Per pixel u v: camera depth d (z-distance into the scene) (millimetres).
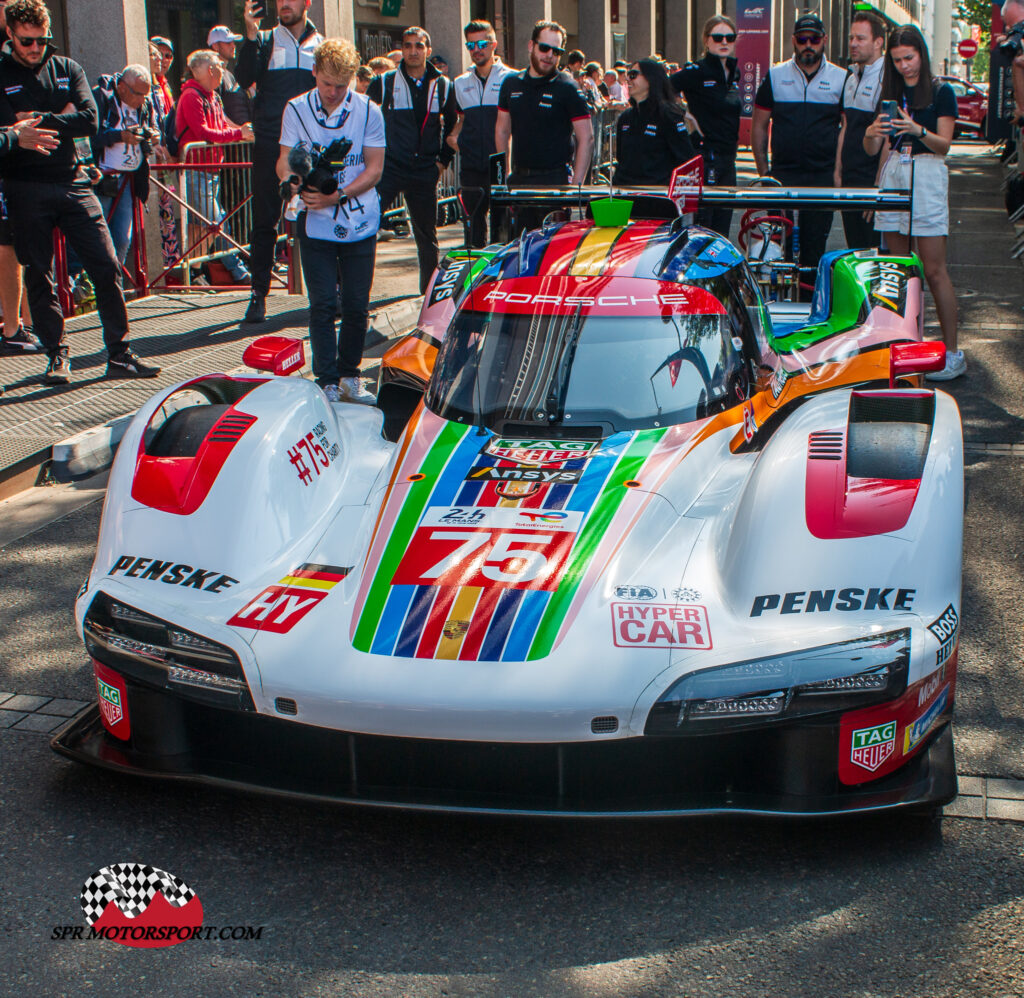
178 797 2934
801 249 7941
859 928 2396
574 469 3215
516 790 2584
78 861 2676
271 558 3035
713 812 2539
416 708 2510
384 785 2631
